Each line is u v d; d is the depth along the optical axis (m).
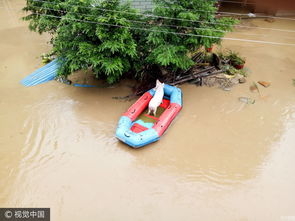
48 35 12.42
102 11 7.39
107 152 6.91
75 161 6.64
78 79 9.45
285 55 11.41
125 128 7.06
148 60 8.09
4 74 9.55
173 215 5.58
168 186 6.15
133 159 6.77
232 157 6.89
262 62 10.84
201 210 5.68
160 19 8.09
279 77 9.91
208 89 9.21
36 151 6.84
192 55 10.13
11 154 6.73
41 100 8.47
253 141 7.34
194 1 7.61
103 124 7.71
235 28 13.64
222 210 5.70
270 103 8.65
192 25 7.84
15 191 5.96
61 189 6.02
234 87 9.29
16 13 14.66
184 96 8.88
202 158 6.84
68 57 7.69
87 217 5.51
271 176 6.43
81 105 8.36
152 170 6.51
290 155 6.98
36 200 5.80
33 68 9.96
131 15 7.82
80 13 7.36
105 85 9.24
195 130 7.63
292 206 5.80
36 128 7.49
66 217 5.50
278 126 7.82
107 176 6.32
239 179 6.34
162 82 9.14
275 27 13.89
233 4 15.68
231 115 8.17
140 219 5.49
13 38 12.08
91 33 7.42
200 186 6.16
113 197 5.89
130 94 8.88
